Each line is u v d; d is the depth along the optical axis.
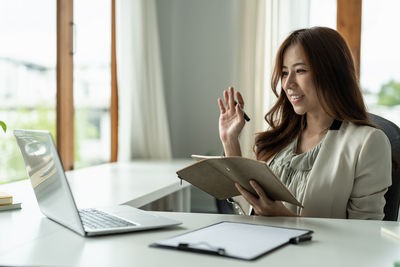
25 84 2.46
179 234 1.08
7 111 2.33
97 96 3.15
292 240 0.99
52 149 1.03
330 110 1.53
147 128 3.56
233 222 1.18
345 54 1.54
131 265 0.85
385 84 3.48
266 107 3.56
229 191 1.41
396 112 3.47
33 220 1.27
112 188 2.02
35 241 1.03
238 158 1.16
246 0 3.59
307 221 1.23
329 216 1.47
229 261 0.86
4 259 0.89
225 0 3.76
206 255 0.90
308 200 1.48
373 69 3.49
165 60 3.85
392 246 0.98
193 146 3.87
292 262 0.86
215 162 1.22
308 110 1.59
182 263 0.85
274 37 3.54
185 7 3.84
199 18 3.82
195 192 3.75
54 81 2.69
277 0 3.54
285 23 3.53
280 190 1.20
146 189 1.99
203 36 3.82
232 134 1.66
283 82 1.64
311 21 3.60
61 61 2.71
